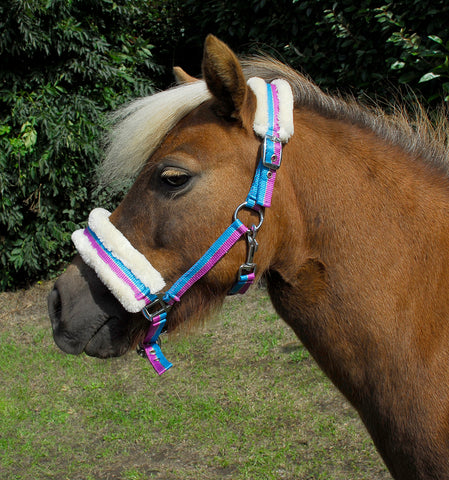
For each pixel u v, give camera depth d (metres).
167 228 1.46
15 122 5.62
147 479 2.96
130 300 1.43
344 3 4.81
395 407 1.47
